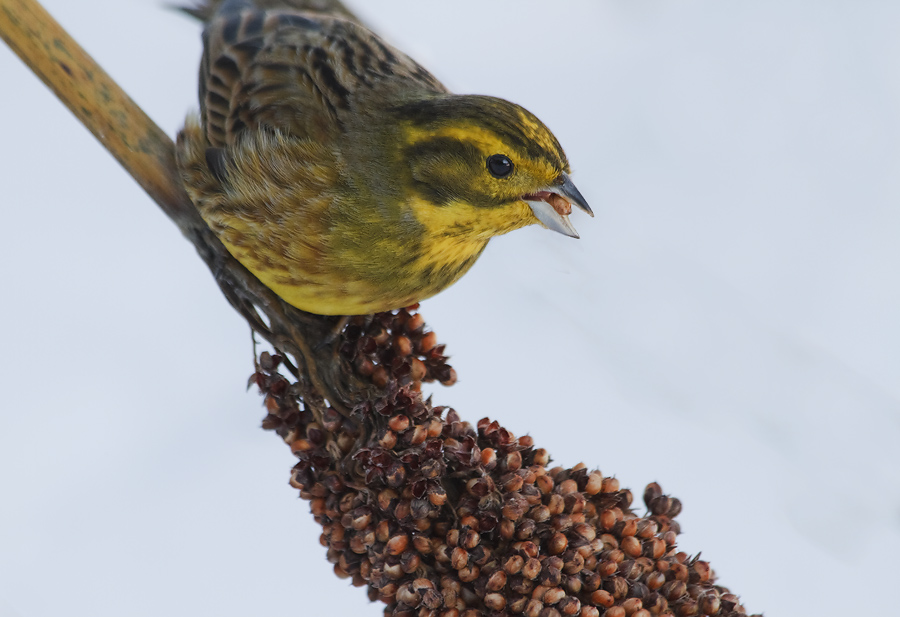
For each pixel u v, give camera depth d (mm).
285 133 2785
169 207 2785
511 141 2775
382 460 2744
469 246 2789
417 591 2740
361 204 2781
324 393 2760
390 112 2785
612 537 2748
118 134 2781
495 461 2748
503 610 2740
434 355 2770
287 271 2777
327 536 2754
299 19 2805
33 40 2770
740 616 2744
